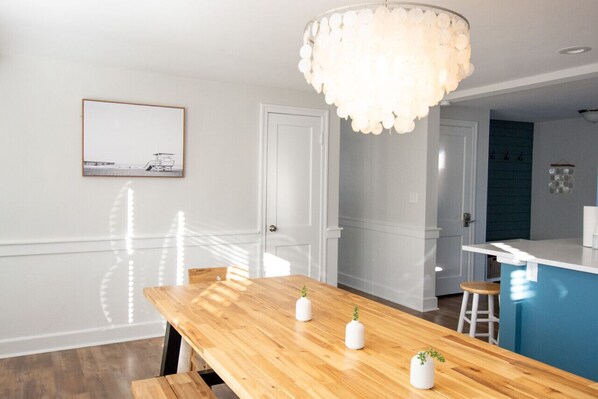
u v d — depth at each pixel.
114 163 3.83
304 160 4.75
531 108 5.77
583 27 2.80
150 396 2.03
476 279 5.91
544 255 3.02
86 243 3.77
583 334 2.76
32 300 3.62
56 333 3.71
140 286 4.01
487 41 3.08
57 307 3.70
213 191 4.29
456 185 5.64
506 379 1.56
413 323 2.18
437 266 5.54
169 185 4.09
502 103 5.38
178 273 4.16
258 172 4.51
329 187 4.91
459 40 1.77
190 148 4.17
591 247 3.38
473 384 1.51
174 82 4.08
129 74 3.89
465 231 5.75
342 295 2.71
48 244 3.64
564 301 2.86
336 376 1.57
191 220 4.20
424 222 5.00
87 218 3.78
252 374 1.57
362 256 5.89
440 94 1.87
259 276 4.55
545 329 2.97
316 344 1.87
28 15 2.67
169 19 2.72
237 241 4.42
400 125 1.93
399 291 5.33
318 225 4.86
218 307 2.40
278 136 4.59
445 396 1.42
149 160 3.97
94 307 3.84
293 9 2.54
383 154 5.55
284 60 3.59
